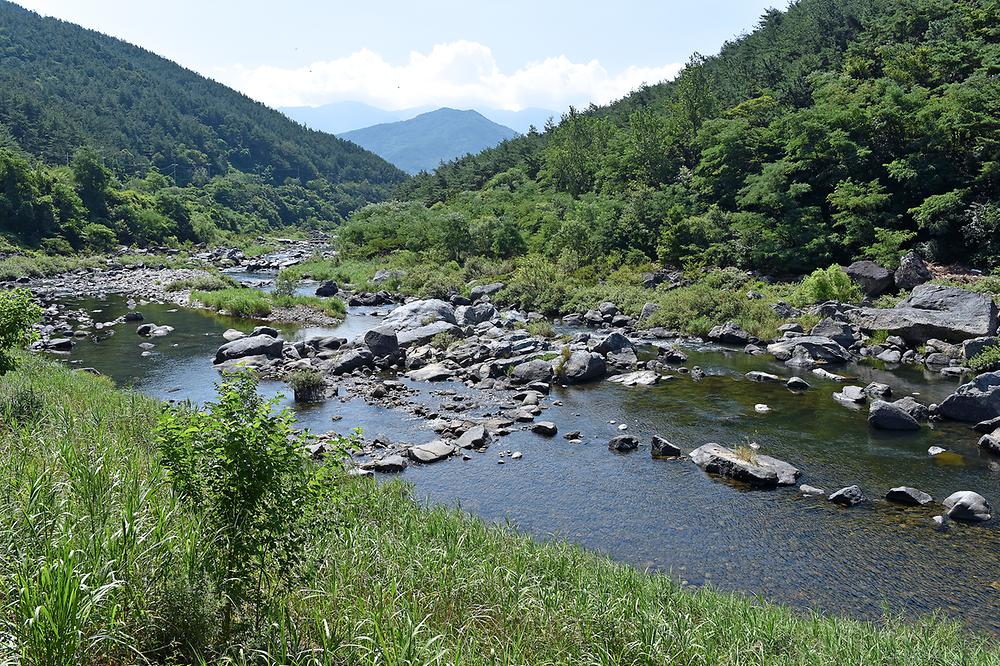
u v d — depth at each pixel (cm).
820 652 891
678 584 1219
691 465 1922
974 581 1317
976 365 2864
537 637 818
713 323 3856
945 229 4650
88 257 8694
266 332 3716
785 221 5266
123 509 773
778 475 1816
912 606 1231
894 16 8475
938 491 1736
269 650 619
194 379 2816
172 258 9106
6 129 14688
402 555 995
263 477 620
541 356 3100
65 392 1794
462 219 7525
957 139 5184
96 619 583
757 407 2439
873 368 3047
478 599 898
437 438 2138
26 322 1518
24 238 8606
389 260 7688
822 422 2288
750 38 12269
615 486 1775
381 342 3247
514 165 13362
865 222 4881
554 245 6450
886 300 3906
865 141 5531
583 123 11038
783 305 3966
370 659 634
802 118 5841
